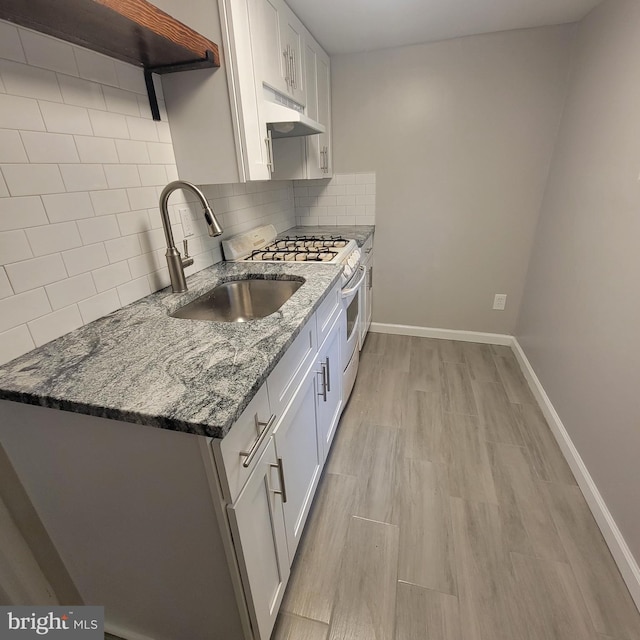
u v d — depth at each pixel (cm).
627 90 143
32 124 88
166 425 65
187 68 121
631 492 121
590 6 178
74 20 82
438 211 261
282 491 98
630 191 135
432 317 295
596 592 116
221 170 135
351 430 192
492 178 243
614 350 137
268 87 147
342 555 129
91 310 109
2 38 81
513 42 212
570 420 171
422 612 112
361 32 201
